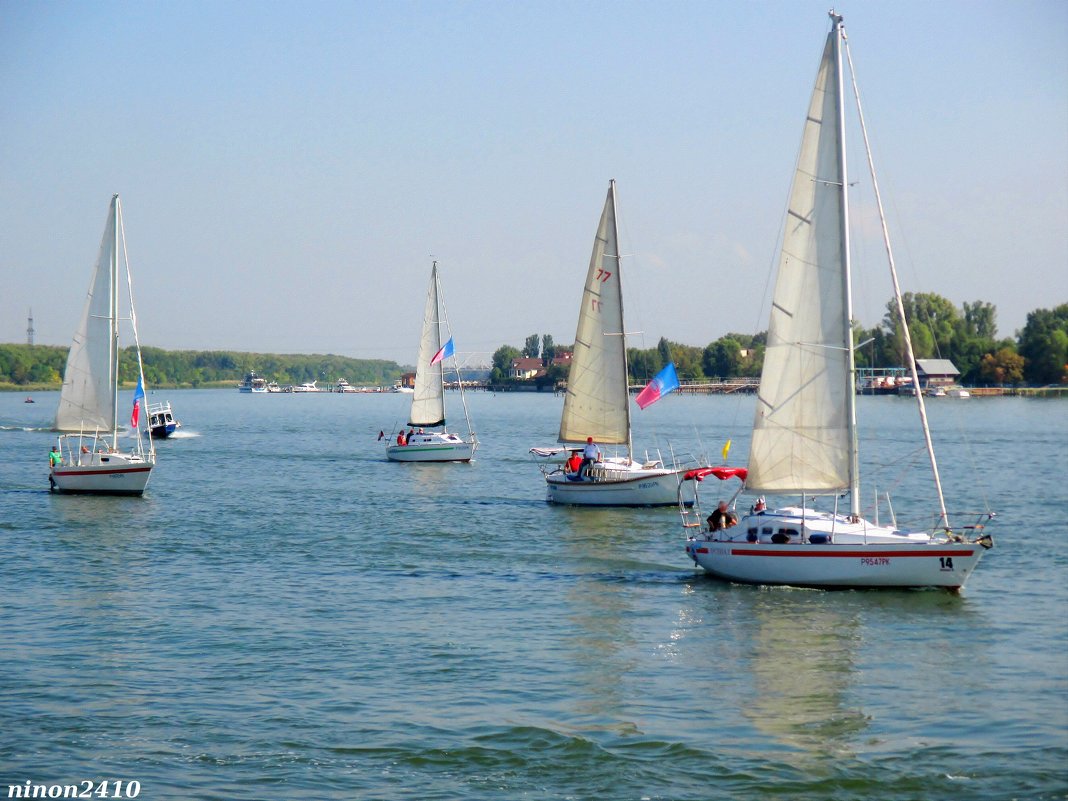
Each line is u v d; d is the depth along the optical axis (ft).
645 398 214.48
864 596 125.80
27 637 110.73
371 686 95.86
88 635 111.65
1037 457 327.26
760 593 129.08
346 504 218.18
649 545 164.76
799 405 131.75
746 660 102.58
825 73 129.18
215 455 355.15
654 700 92.02
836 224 129.90
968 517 191.21
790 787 75.77
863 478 266.77
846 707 89.92
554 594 130.21
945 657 102.68
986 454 339.57
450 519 194.29
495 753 81.61
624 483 206.39
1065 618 115.34
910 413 625.82
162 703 91.56
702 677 97.81
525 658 103.86
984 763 78.69
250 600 127.75
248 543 168.14
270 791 75.97
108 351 225.35
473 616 119.75
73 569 146.51
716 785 76.33
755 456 133.90
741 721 87.20
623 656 104.22
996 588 129.18
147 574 143.13
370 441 438.40
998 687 94.07
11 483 251.19
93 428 226.38
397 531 179.83
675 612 120.57
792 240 131.13
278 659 103.60
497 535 175.32
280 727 86.53
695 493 202.18
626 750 81.87
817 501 218.38
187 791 75.87
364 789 76.38
